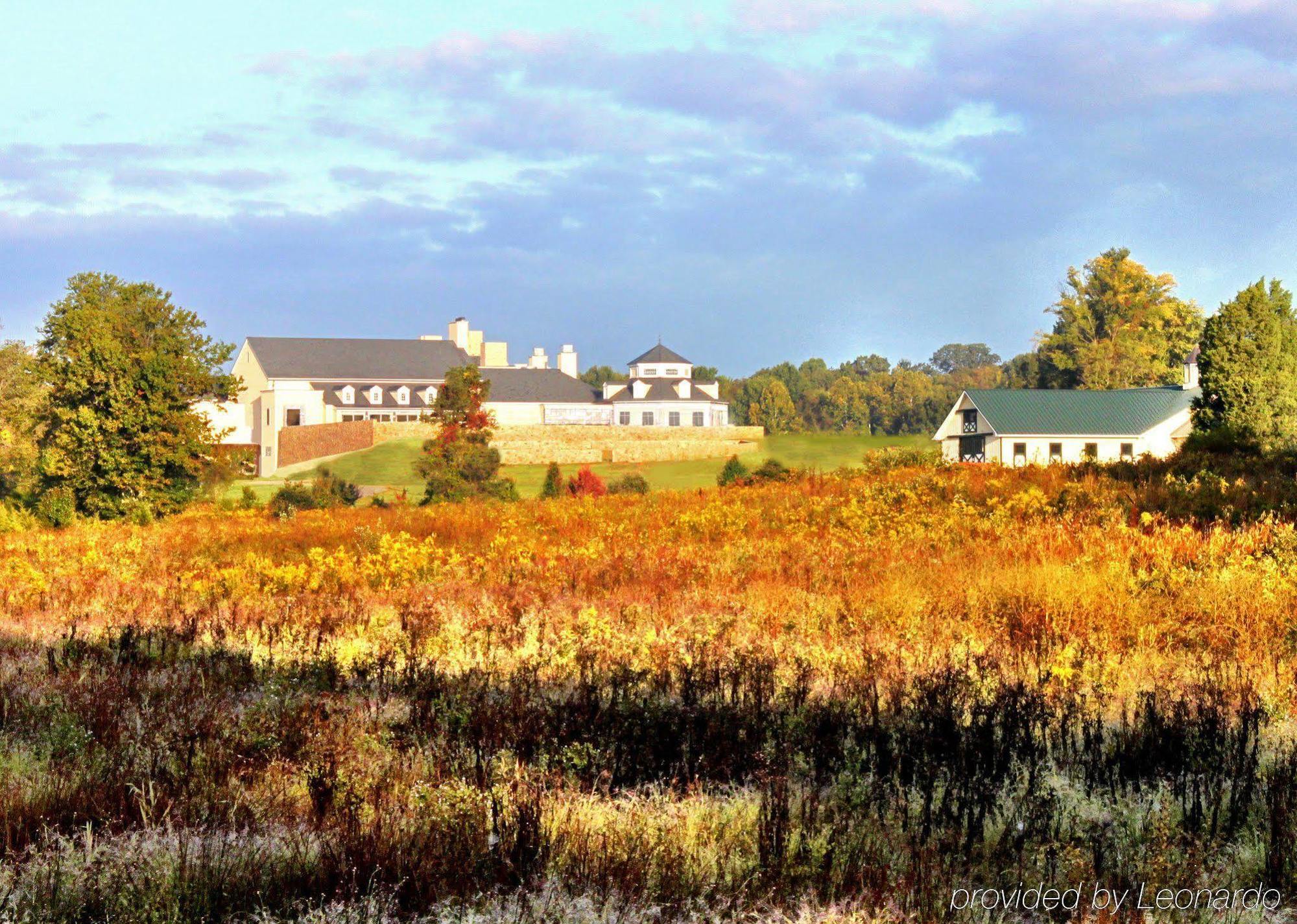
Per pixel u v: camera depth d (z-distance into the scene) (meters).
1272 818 11.80
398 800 12.70
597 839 11.57
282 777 13.58
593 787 13.08
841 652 20.33
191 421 83.19
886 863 11.18
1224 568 25.69
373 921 9.84
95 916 10.14
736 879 10.70
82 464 80.31
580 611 25.80
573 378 187.00
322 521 55.69
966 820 12.25
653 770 14.02
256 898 10.34
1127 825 12.27
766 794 12.68
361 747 14.80
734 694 16.58
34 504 89.44
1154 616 22.23
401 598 29.20
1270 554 28.09
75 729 15.07
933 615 23.69
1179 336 187.38
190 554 44.22
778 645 21.36
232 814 12.11
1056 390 115.44
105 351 81.94
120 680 18.52
